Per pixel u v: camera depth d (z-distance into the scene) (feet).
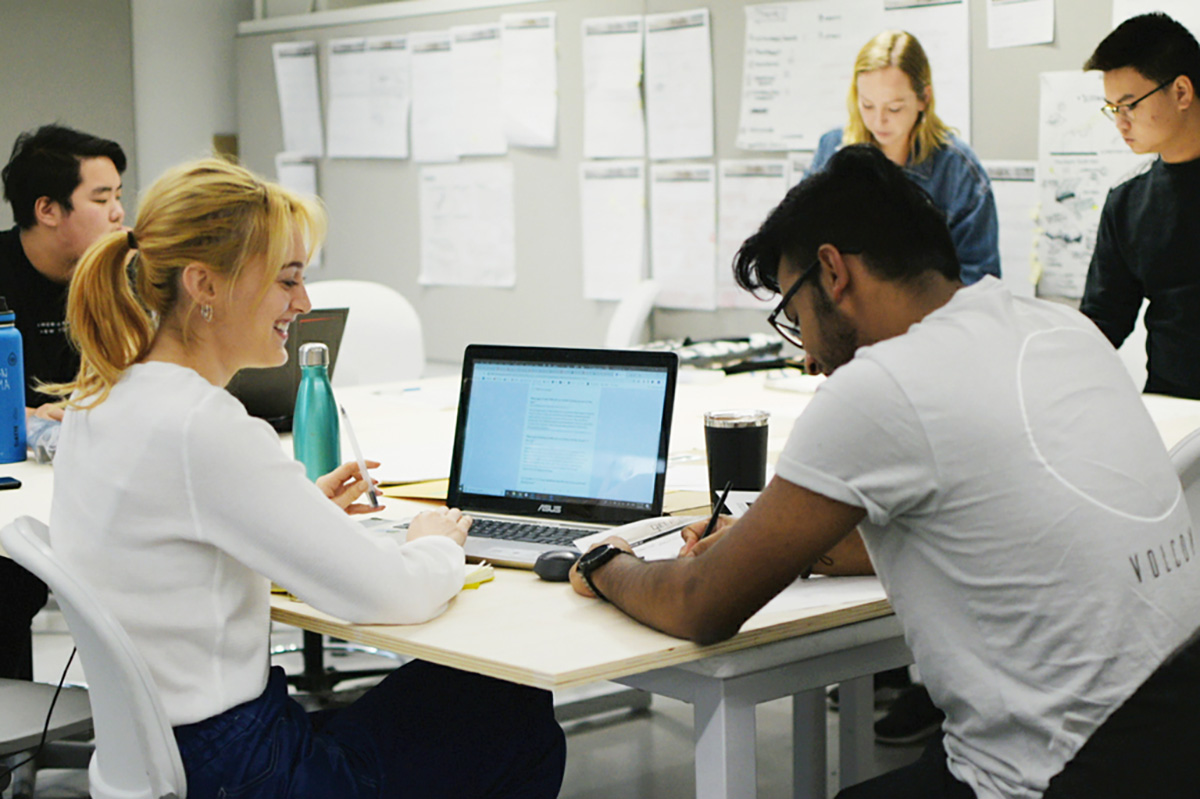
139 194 4.30
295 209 4.35
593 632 4.13
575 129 13.51
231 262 4.15
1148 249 9.16
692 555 4.51
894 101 10.92
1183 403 8.26
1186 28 9.26
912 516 3.69
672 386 5.33
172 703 4.08
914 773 4.07
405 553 4.37
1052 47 10.08
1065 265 10.27
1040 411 3.58
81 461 4.17
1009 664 3.64
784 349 11.55
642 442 5.34
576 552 4.92
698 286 12.75
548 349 5.63
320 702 8.79
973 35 10.53
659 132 12.80
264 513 4.02
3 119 15.31
